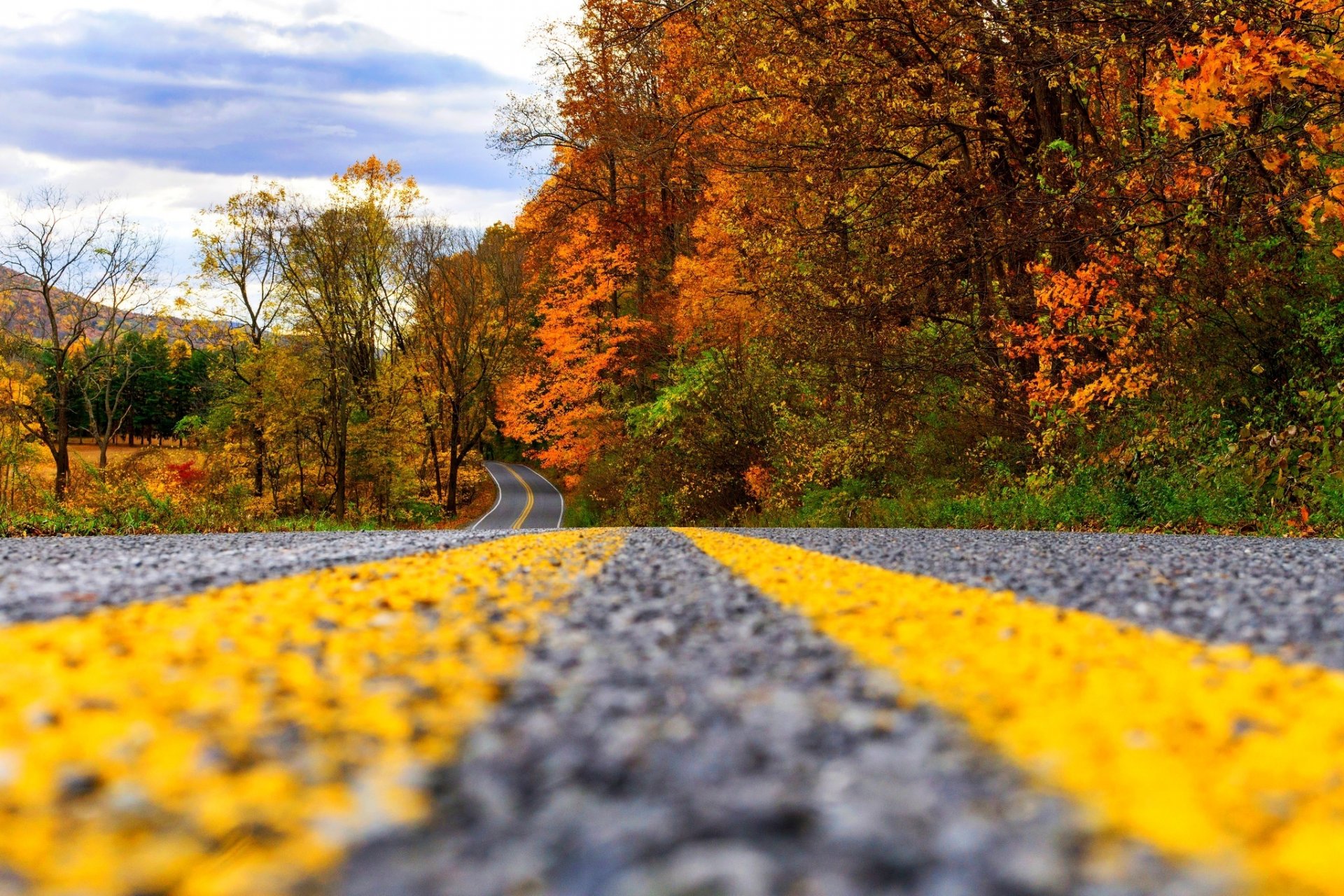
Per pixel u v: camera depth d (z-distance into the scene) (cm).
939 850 131
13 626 304
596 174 4262
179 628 299
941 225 1928
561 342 4200
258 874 123
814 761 175
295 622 321
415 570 502
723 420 2973
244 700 215
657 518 3438
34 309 3641
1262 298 1402
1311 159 1211
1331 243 1352
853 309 2033
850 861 127
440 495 5253
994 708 212
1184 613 375
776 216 2288
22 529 1573
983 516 1678
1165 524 1359
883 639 302
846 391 2239
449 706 216
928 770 168
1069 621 340
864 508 2114
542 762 174
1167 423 1516
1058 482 1602
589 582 473
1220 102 1088
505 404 4900
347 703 218
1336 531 1145
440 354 4981
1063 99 1919
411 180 4241
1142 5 1473
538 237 4412
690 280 3134
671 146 2786
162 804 150
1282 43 1041
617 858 129
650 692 233
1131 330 1517
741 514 2925
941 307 2042
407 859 130
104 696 214
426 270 4784
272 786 158
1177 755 176
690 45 2316
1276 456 1295
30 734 184
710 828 140
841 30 1856
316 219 4062
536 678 247
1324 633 332
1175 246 1511
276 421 4128
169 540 1047
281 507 4397
